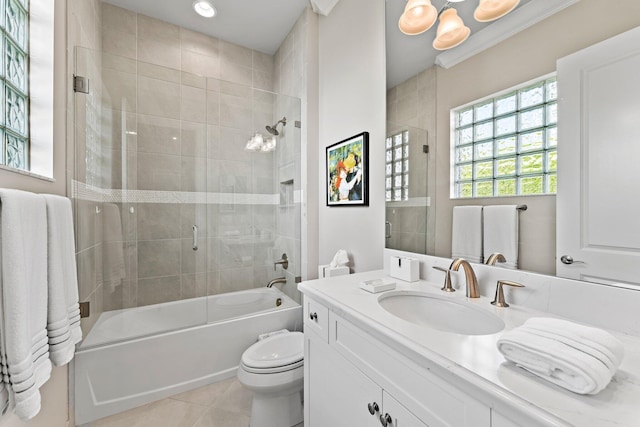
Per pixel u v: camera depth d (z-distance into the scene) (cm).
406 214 138
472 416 55
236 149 252
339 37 196
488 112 98
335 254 203
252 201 260
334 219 205
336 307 96
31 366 76
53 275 95
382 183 155
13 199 73
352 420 92
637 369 55
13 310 71
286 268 251
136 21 230
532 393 48
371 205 165
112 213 205
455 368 57
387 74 149
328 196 212
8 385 71
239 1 219
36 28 125
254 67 286
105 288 201
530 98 85
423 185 126
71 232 112
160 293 228
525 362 54
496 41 95
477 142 102
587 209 73
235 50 275
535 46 84
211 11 230
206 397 170
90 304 178
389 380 76
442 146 116
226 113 247
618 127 67
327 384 106
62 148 142
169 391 170
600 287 71
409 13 128
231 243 253
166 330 178
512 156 91
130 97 212
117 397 156
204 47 259
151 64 219
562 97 78
